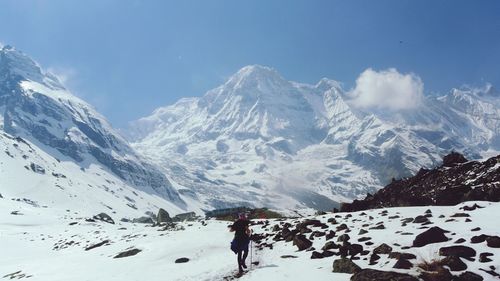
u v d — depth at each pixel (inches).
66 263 1277.1
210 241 1118.4
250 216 2005.4
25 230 2898.6
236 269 773.3
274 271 676.1
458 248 570.3
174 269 868.6
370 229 820.6
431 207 962.7
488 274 505.4
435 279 502.0
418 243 639.8
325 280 573.3
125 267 993.5
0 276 1316.4
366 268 569.3
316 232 887.7
